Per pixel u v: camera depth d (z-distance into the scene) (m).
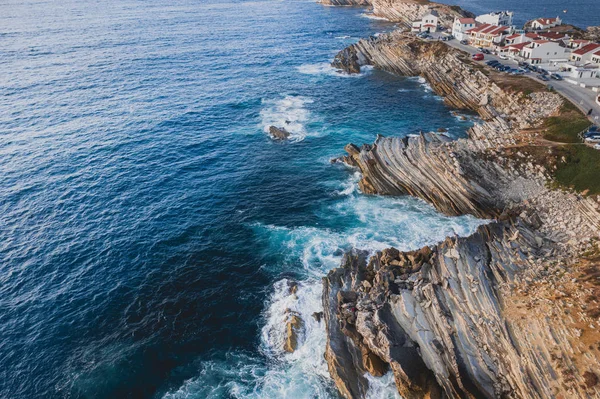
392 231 61.12
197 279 54.09
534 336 37.56
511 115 87.75
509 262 47.50
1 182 73.88
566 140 69.31
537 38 119.44
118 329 47.50
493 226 53.91
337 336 42.84
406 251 54.59
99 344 45.78
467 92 105.88
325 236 60.75
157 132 93.25
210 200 70.06
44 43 162.88
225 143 89.25
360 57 144.12
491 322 39.66
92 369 43.31
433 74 121.69
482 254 48.84
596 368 33.66
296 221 64.50
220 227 63.56
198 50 159.88
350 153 80.69
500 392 35.84
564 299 40.25
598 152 63.25
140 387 41.72
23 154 82.81
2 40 165.00
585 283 41.78
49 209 67.50
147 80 125.50
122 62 141.38
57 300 51.09
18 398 40.75
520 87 94.50
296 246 59.12
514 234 51.72
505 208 60.78
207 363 43.75
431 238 59.16
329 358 41.53
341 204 68.31
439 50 130.12
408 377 37.75
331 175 76.88
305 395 40.19
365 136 91.31
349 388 39.22
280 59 151.38
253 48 165.75
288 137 91.19
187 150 86.06
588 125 71.88
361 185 71.88
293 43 175.25
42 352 44.94
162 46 164.25
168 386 41.72
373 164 71.88
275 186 73.88
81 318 48.78
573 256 47.66
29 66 133.88
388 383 39.72
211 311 49.59
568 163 63.41
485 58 119.06
